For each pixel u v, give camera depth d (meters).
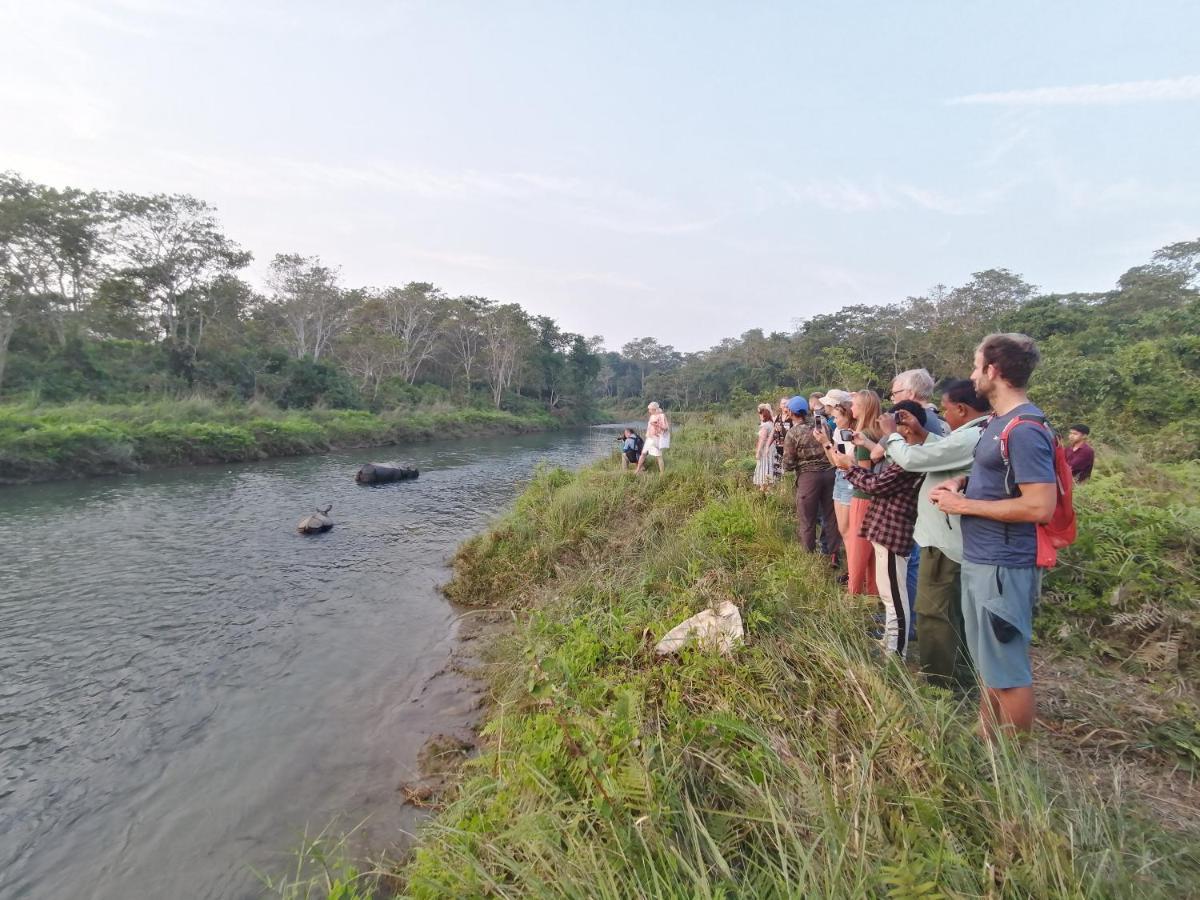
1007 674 2.17
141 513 10.77
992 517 2.14
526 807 2.35
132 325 27.20
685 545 5.22
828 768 2.18
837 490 4.43
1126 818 1.90
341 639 5.39
